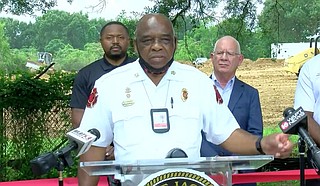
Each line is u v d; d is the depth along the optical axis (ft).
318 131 11.31
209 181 7.34
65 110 24.26
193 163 7.53
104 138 9.25
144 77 9.01
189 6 32.12
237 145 9.23
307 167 12.17
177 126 8.87
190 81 9.11
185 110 8.96
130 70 9.12
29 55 111.96
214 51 15.20
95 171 7.73
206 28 33.53
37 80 23.93
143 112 8.91
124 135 8.91
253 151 8.96
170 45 8.86
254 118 14.94
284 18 37.35
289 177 15.15
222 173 7.67
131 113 8.93
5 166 23.94
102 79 9.27
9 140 24.08
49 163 7.76
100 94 9.20
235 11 33.81
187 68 9.20
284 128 8.16
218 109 9.25
